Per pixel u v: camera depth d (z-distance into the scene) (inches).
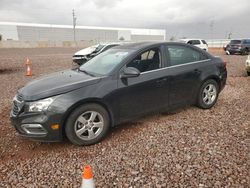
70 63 650.8
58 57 885.2
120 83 157.9
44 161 133.3
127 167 124.7
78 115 144.9
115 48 196.4
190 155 134.3
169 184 110.3
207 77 201.2
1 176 120.0
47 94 139.7
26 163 131.6
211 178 113.5
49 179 116.7
